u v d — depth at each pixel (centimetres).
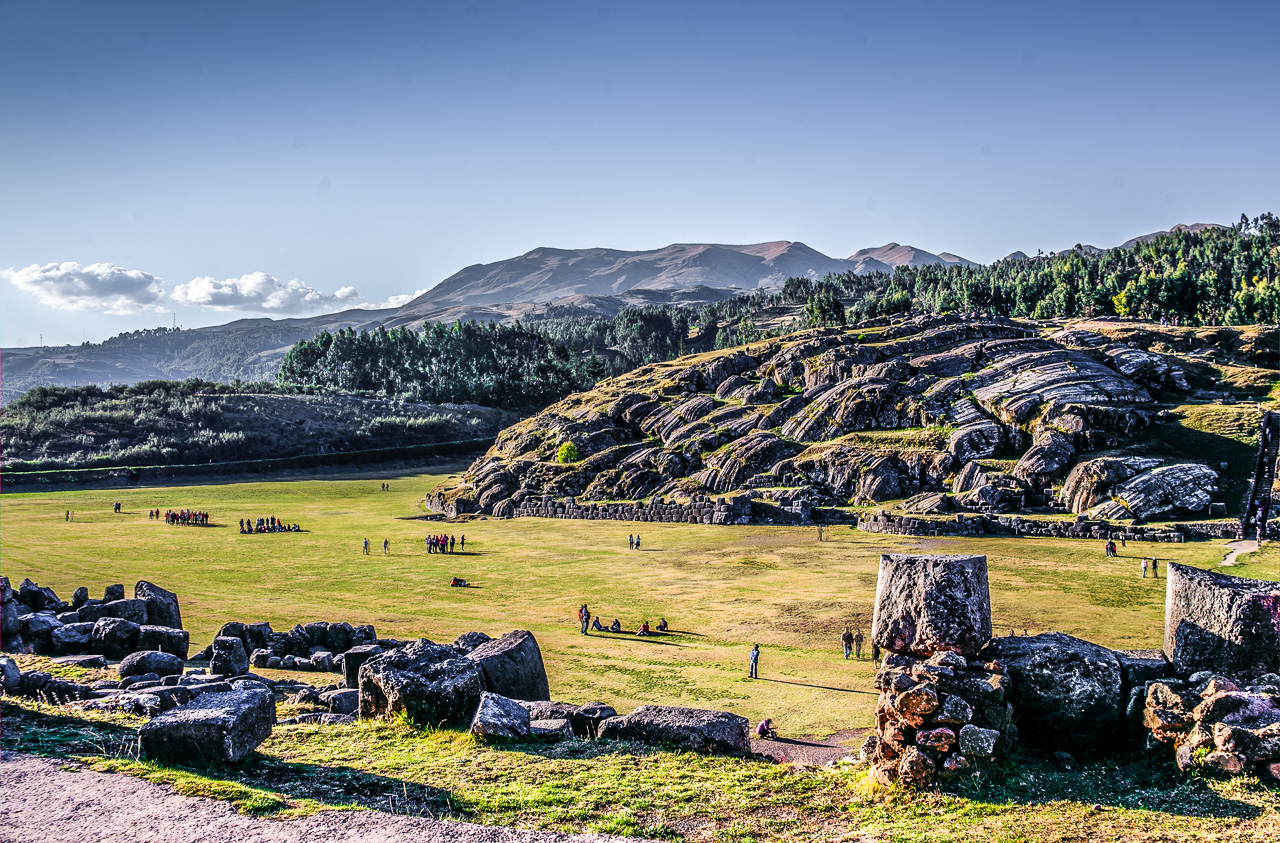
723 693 2880
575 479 10250
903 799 1034
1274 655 1077
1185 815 949
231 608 4556
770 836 950
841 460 8744
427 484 13800
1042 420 8338
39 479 12625
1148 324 12325
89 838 902
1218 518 6638
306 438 16375
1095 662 1134
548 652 3594
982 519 7188
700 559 6369
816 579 5356
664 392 11912
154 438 15038
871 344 11225
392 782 1114
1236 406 8275
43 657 2205
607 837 945
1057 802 998
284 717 1586
